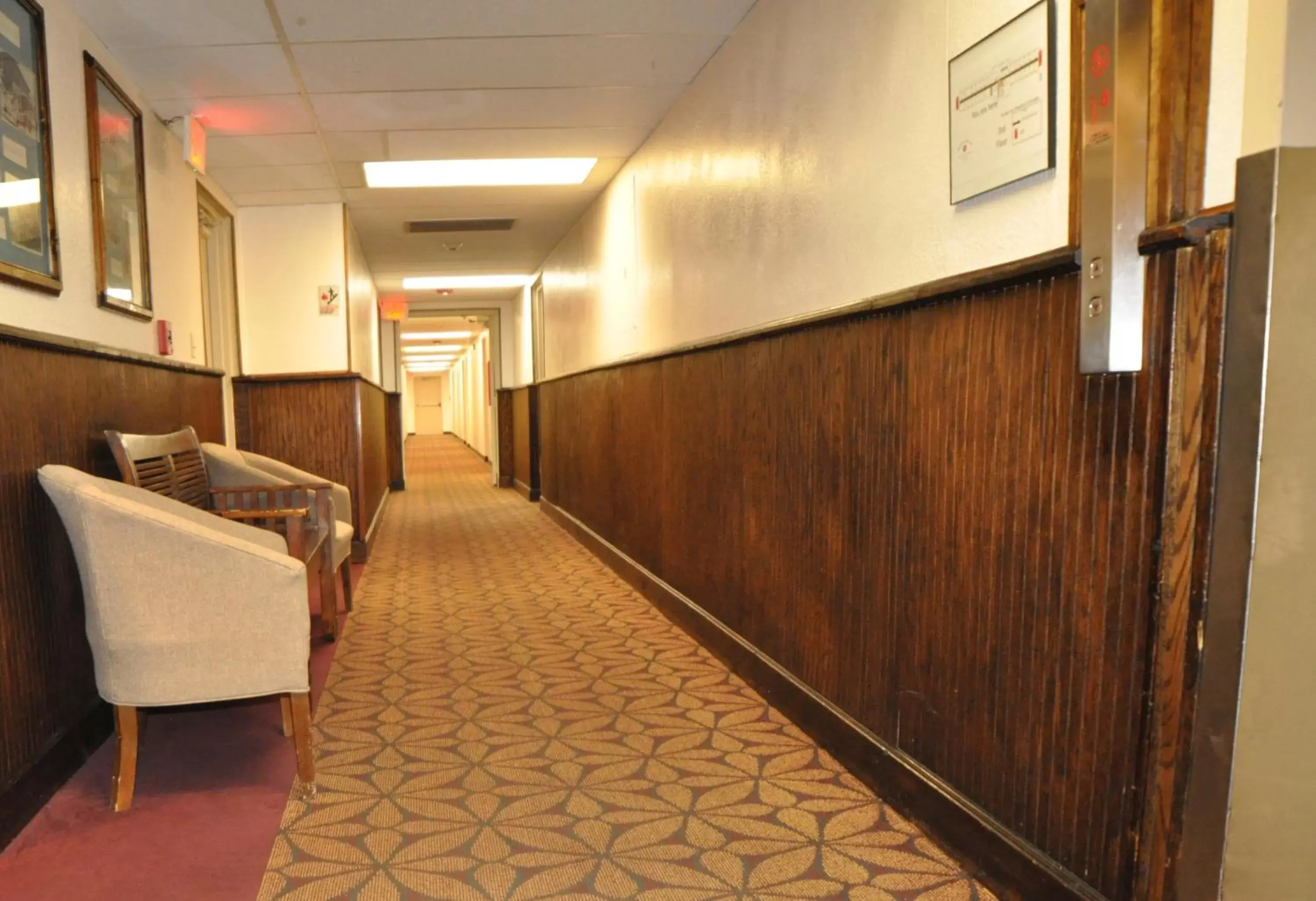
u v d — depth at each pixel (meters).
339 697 3.16
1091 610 1.58
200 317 4.52
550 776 2.49
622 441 5.29
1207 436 1.31
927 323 2.05
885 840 2.12
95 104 2.97
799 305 2.79
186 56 3.37
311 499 3.84
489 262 8.54
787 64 2.85
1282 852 1.31
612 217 5.57
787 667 2.95
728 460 3.45
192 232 4.41
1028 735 1.77
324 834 2.16
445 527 7.55
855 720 2.49
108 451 2.93
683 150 4.04
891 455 2.23
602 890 1.91
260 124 4.25
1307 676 1.27
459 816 2.25
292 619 2.27
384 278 9.32
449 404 35.16
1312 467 1.23
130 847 2.09
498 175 5.47
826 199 2.59
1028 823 1.78
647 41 3.45
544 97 4.05
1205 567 1.32
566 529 7.14
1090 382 1.56
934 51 2.03
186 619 2.21
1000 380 1.81
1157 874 1.44
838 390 2.50
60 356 2.57
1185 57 1.34
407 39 3.36
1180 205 1.36
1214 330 1.29
